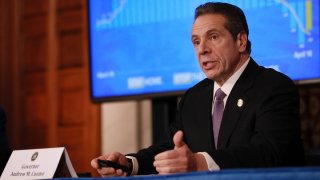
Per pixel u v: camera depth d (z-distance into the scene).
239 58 2.76
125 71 5.26
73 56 6.45
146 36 5.14
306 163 2.89
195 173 1.90
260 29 4.49
